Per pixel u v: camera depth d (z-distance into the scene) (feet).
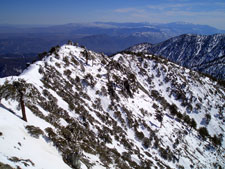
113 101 220.84
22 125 69.36
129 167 128.57
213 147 288.30
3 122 60.34
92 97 209.77
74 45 355.15
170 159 197.16
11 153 46.06
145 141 195.42
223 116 394.52
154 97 375.45
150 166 153.48
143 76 443.32
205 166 226.38
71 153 74.54
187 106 385.91
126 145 164.25
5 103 81.35
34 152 56.08
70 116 135.23
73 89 192.34
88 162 83.76
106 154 120.67
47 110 115.44
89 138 125.80
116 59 448.24
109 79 273.13
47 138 76.07
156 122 255.09
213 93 474.08
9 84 78.38
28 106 96.63
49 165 54.49
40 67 171.32
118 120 201.87
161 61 508.12
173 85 428.56
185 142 256.93
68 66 227.40
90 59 308.40
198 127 349.20
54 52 239.71
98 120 171.32
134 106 256.11
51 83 164.76
